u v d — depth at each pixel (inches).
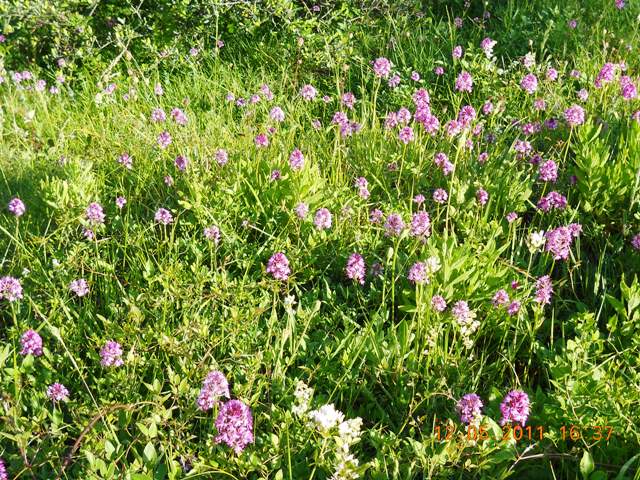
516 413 35.5
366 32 94.5
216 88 83.0
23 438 35.2
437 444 37.4
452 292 46.6
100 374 42.4
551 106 73.4
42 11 86.7
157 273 50.6
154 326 45.1
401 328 43.7
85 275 51.2
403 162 62.0
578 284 52.4
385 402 42.1
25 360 41.0
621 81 73.4
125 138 72.7
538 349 44.0
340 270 52.8
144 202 62.2
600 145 59.1
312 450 37.4
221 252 53.7
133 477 33.0
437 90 82.7
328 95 83.5
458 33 93.7
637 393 37.6
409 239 52.6
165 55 87.6
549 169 57.3
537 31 90.1
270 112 70.1
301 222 55.1
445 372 41.8
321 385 42.4
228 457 35.5
